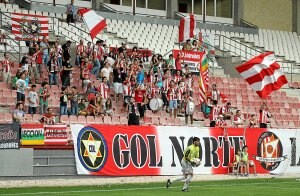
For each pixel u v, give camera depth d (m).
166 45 129.25
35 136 75.75
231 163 91.56
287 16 162.25
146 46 125.50
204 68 106.88
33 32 103.69
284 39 153.50
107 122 94.88
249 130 93.81
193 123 103.38
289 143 97.56
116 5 136.88
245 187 73.69
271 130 96.00
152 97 101.62
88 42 105.19
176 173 86.12
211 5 150.88
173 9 143.12
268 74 91.00
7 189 66.56
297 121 122.44
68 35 114.88
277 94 125.12
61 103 91.12
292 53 150.12
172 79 105.31
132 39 125.44
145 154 83.75
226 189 70.88
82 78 98.38
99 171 79.88
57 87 97.06
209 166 89.44
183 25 117.69
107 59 101.75
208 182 80.38
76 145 78.38
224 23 151.62
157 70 103.94
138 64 102.94
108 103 95.75
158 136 85.12
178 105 103.69
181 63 109.69
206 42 135.12
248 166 92.31
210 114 102.00
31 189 67.00
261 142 94.62
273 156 95.69
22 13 111.25
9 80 94.94
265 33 152.12
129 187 71.12
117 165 81.31
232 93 119.31
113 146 81.19
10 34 106.75
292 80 137.50
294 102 126.31
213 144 89.94
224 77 124.38
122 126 82.31
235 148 92.00
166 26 135.38
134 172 82.69
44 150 76.31
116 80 99.81
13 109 91.56
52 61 96.81
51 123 82.88
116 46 116.62
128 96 99.12
